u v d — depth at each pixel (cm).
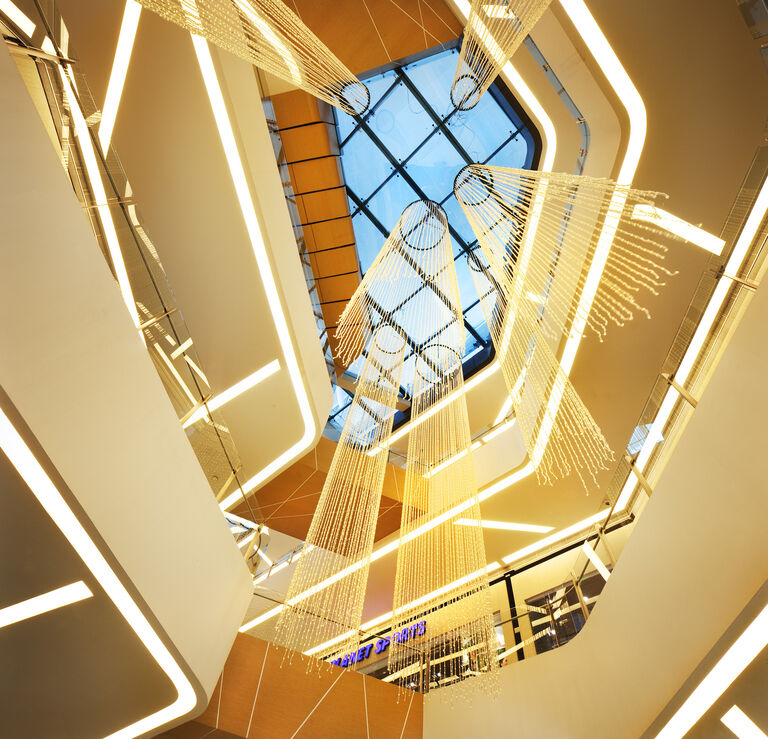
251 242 408
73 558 254
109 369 262
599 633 383
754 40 331
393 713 392
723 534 278
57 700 296
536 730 391
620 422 525
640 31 363
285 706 374
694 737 313
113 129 364
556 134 498
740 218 317
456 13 469
